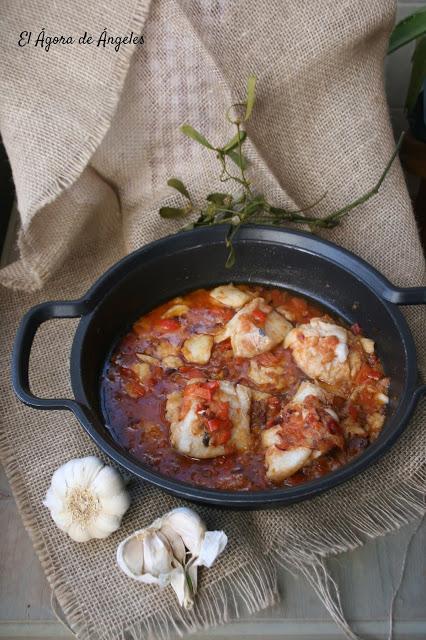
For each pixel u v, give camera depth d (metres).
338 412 0.74
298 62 0.82
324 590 0.69
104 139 0.84
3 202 1.00
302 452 0.69
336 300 0.81
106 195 0.89
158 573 0.66
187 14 0.79
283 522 0.71
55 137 0.76
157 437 0.73
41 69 0.77
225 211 0.83
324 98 0.85
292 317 0.81
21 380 0.66
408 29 0.88
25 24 0.77
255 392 0.75
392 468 0.74
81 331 0.72
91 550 0.70
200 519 0.68
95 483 0.68
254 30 0.80
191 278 0.82
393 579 0.70
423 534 0.72
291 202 0.84
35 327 0.71
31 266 0.83
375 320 0.77
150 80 0.81
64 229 0.84
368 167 0.87
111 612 0.67
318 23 0.80
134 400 0.75
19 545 0.72
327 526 0.71
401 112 1.12
